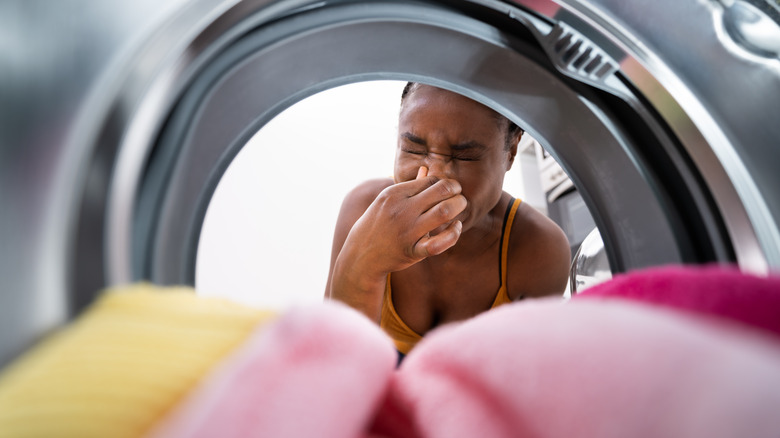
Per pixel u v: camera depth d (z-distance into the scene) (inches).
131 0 15.6
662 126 25.1
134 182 15.7
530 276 43.9
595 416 5.7
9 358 12.5
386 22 23.3
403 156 35.1
